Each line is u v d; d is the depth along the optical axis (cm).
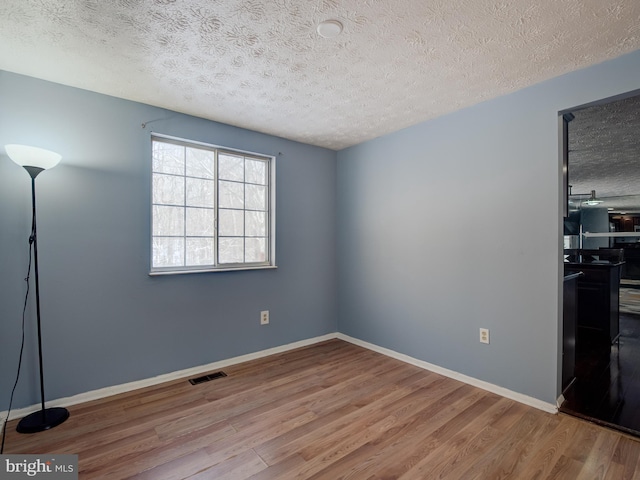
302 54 188
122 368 249
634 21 156
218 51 186
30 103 217
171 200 279
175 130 274
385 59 193
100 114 241
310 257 368
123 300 250
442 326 282
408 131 310
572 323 257
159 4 145
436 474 159
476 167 258
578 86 205
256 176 332
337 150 392
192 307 283
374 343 346
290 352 340
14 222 212
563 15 152
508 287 239
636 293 679
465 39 172
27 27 163
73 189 231
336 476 158
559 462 167
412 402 231
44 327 221
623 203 866
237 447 181
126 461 169
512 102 237
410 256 309
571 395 235
